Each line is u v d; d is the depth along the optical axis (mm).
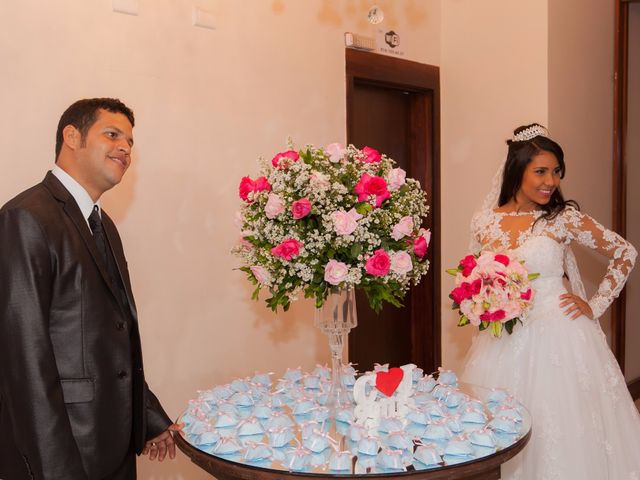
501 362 3049
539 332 3004
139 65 2965
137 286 2979
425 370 4602
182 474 3174
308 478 1782
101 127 2166
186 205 3145
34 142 2672
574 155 4320
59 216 2021
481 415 2131
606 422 2965
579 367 2953
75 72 2773
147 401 2271
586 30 4438
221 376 3295
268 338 3496
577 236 3164
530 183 3111
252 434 2053
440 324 4590
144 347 3004
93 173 2170
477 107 4402
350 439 2004
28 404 1831
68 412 1950
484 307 2438
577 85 4348
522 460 2898
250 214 2137
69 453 1853
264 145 3455
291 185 2045
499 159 4309
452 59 4508
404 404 2145
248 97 3381
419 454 1869
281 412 2238
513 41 4223
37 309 1876
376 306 2180
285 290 2139
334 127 3803
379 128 4387
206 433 2021
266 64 3459
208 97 3217
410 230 2061
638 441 3027
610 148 4715
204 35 3193
